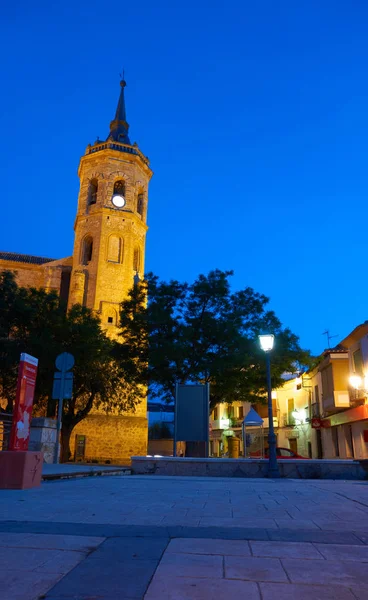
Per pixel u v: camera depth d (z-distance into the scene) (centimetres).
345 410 3155
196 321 2614
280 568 359
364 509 671
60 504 693
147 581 328
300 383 4166
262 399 2934
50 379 2773
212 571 351
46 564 364
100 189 4925
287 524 541
